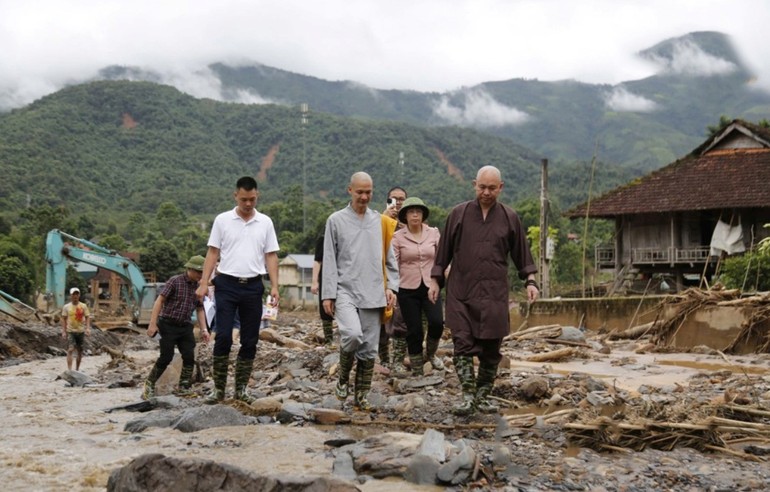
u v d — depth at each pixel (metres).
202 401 8.44
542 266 29.25
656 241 33.94
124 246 87.62
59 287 29.73
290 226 91.31
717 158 33.44
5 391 10.62
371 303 7.35
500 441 6.05
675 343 15.31
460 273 7.00
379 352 9.83
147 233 93.00
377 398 7.88
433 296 7.12
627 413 6.75
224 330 7.88
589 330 20.28
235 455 5.71
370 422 6.80
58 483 5.05
